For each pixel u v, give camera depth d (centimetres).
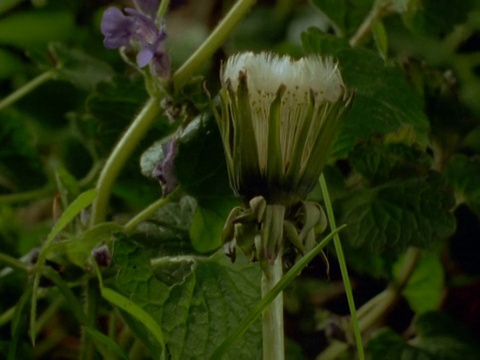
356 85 30
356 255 34
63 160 41
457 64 43
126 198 33
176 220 30
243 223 23
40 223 42
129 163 32
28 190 39
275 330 24
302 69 22
